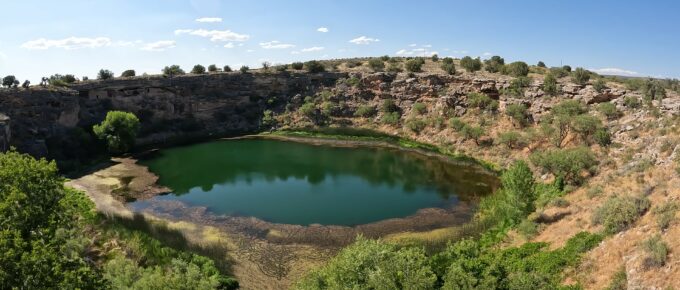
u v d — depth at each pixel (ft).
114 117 250.98
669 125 165.58
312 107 327.88
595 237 101.65
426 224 149.89
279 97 353.72
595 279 87.97
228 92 341.82
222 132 319.47
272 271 115.65
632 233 93.66
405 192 189.67
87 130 263.49
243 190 192.75
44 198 84.58
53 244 71.87
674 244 81.20
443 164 237.04
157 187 193.77
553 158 162.50
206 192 188.75
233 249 128.67
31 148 213.87
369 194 187.01
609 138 191.21
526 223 124.16
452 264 75.31
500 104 275.59
